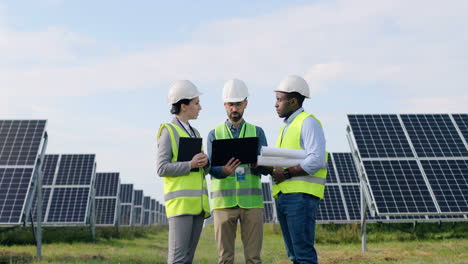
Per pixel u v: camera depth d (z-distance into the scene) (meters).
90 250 17.77
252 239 6.28
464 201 14.97
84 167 25.41
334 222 20.55
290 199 5.45
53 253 15.77
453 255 13.14
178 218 5.30
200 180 5.48
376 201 14.77
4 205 14.01
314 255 5.43
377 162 15.91
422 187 15.34
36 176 15.03
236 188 6.30
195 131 5.90
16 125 16.34
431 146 16.75
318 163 5.34
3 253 15.63
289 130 5.75
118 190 32.62
